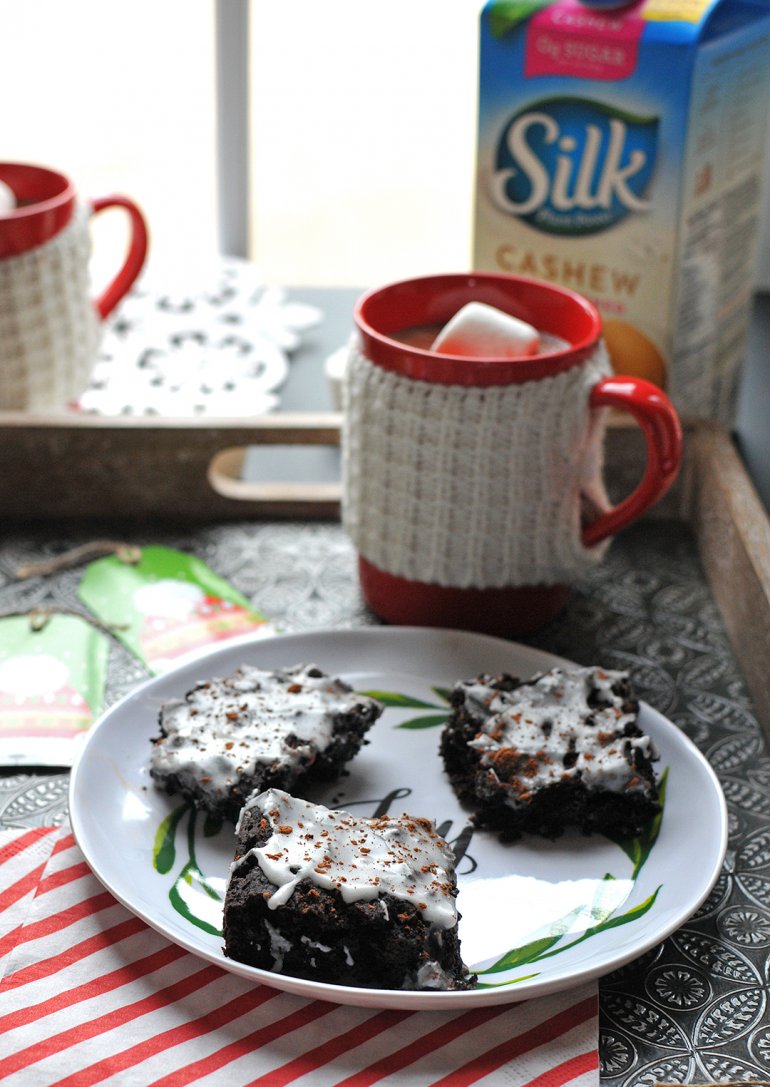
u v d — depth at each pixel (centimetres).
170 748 68
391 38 118
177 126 121
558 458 74
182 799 69
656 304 83
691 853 66
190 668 73
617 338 84
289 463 98
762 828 70
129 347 98
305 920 61
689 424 86
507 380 72
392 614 79
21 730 73
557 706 70
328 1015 62
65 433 84
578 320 77
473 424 72
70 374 89
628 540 86
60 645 77
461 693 70
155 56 120
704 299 84
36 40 120
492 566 75
